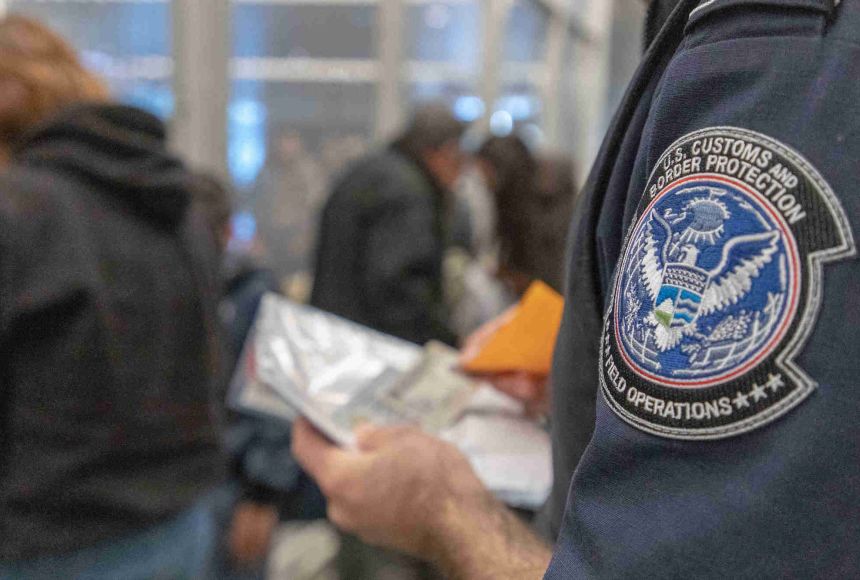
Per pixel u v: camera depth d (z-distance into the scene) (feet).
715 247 1.06
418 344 7.29
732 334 1.03
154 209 3.89
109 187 3.72
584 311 1.49
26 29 3.99
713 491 1.02
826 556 0.96
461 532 1.91
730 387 1.02
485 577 1.76
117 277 3.63
